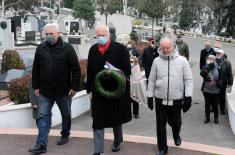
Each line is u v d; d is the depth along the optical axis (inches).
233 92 497.0
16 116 383.9
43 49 276.8
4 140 302.0
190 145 295.3
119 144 280.4
